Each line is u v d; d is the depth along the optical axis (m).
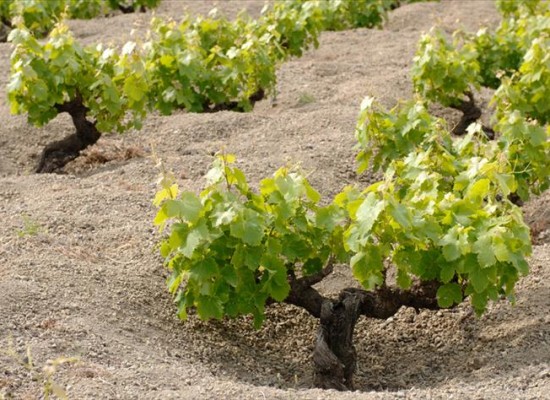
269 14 12.64
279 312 6.85
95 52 9.59
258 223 5.77
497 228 5.70
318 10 12.68
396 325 6.80
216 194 5.86
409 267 5.84
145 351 5.88
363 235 5.64
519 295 6.77
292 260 5.95
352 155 9.48
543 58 9.20
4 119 10.95
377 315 6.20
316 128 10.22
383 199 5.62
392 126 7.67
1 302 5.98
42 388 5.17
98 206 8.05
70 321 5.95
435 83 10.01
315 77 12.38
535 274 7.00
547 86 9.20
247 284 5.96
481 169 6.37
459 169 6.89
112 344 5.82
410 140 7.60
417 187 6.32
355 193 6.16
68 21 15.45
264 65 10.62
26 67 8.95
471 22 15.87
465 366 6.21
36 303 6.08
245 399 5.23
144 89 9.30
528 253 5.80
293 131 10.17
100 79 9.12
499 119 9.28
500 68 11.66
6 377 5.23
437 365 6.34
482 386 5.71
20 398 5.07
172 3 17.34
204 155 9.50
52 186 8.59
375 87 11.70
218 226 5.83
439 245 5.79
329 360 5.89
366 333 6.75
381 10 15.27
